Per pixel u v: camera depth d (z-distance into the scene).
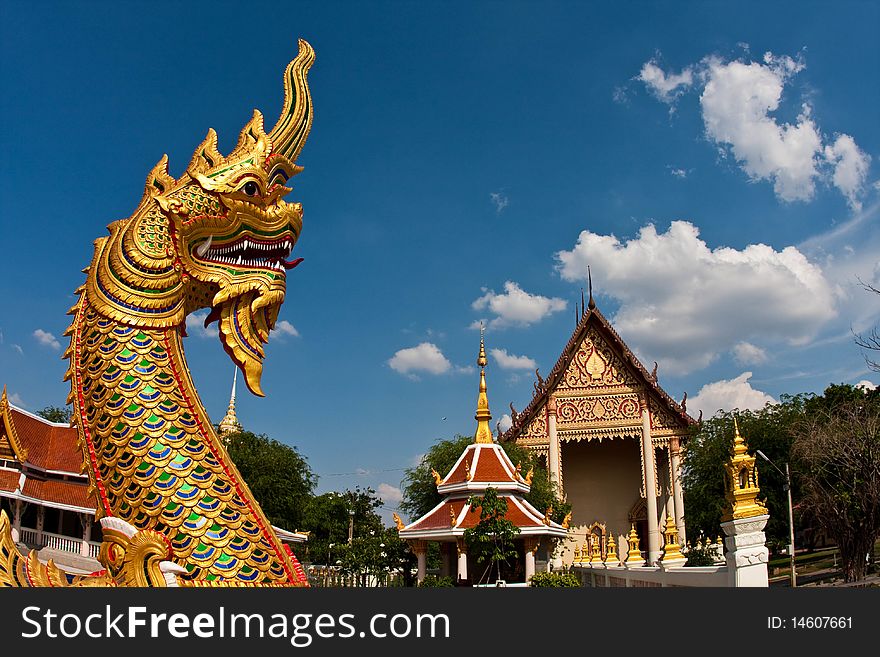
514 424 50.00
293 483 47.84
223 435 46.72
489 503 23.69
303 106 8.57
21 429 27.52
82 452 6.94
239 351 7.72
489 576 25.45
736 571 8.17
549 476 47.88
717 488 43.66
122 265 7.20
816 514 28.58
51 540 26.12
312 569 53.12
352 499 65.06
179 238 7.41
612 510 54.72
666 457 53.28
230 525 6.75
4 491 24.56
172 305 7.34
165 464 6.73
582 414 50.25
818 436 29.41
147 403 6.89
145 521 6.55
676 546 17.23
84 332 7.24
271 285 7.91
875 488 26.52
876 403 32.72
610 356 51.00
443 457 41.75
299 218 8.30
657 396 49.41
